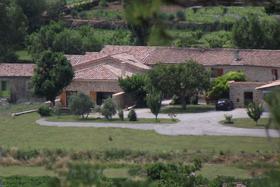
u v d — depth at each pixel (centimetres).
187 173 12775
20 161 15850
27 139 19038
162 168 12644
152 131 19888
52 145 17925
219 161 15488
